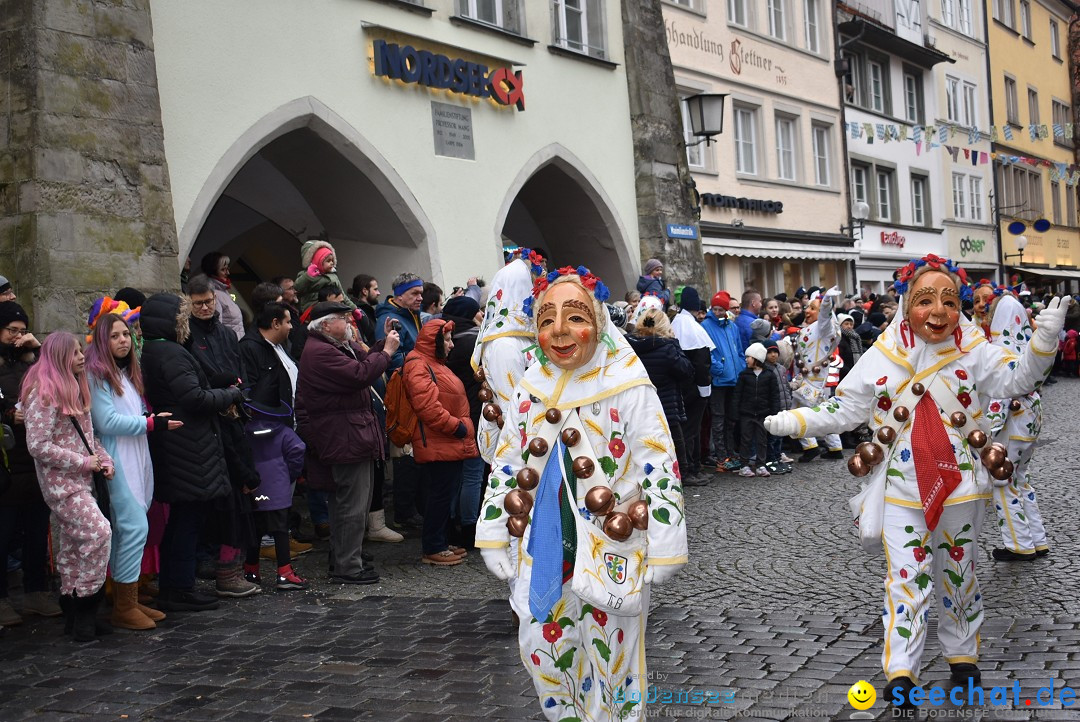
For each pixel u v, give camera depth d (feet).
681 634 19.80
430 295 32.24
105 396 20.88
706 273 57.47
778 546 27.43
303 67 36.35
